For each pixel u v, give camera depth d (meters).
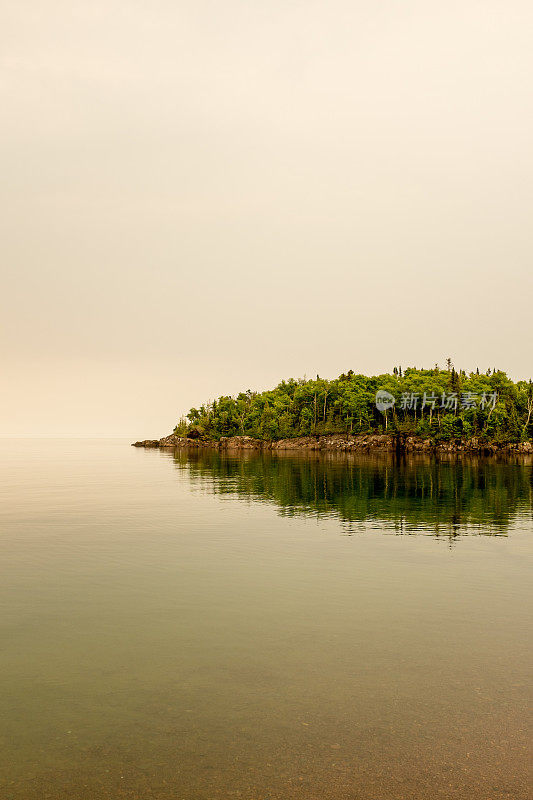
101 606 17.45
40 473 80.19
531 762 8.98
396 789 8.27
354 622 15.80
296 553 24.86
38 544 27.33
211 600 18.00
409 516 35.38
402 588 19.27
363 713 10.59
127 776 8.63
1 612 16.91
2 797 8.07
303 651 13.66
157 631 15.16
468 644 14.09
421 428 158.38
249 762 8.98
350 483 58.25
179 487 56.91
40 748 9.45
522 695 11.32
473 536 28.56
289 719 10.37
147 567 22.50
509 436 149.25
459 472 73.00
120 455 155.75
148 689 11.65
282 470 80.50
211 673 12.43
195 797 8.09
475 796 8.09
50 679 12.18
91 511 38.91
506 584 19.72
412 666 12.74
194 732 9.92
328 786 8.34
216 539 28.27
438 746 9.44
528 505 40.38
